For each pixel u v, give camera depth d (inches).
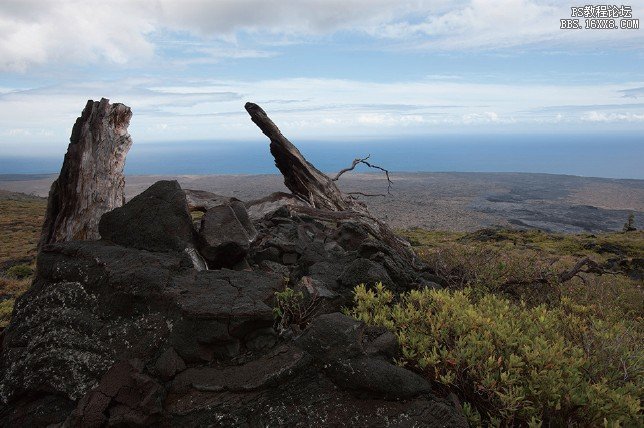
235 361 194.2
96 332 214.7
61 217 388.2
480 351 187.6
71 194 386.0
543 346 192.1
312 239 416.5
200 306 198.5
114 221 282.8
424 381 183.2
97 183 388.2
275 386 182.1
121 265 235.3
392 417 170.4
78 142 398.6
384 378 175.9
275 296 237.0
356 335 192.2
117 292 221.8
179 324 200.8
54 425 192.7
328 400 178.5
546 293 342.6
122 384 185.8
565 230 7736.2
